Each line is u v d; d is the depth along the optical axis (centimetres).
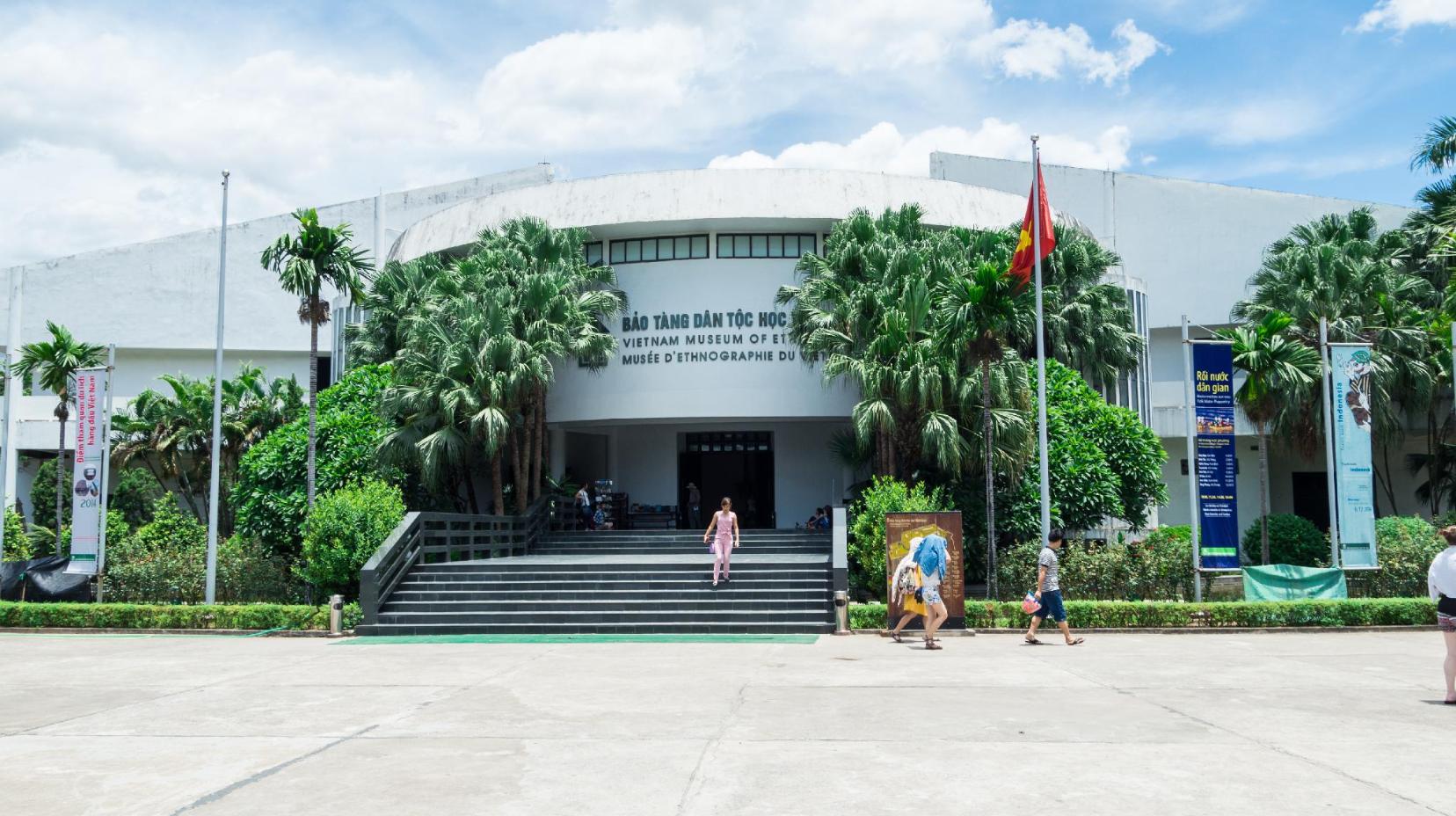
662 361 2714
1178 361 4019
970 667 1242
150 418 3538
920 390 2066
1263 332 2266
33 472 4088
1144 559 2070
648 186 2656
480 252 2617
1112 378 2712
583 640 1647
